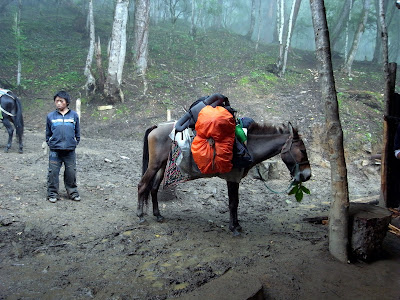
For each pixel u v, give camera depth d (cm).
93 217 487
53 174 528
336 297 308
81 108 1329
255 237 454
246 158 418
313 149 1012
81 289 304
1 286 304
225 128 394
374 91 1459
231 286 298
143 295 297
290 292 312
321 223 528
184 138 436
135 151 962
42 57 1744
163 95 1416
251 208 606
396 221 480
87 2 2738
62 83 1489
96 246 401
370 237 363
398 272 352
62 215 480
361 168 952
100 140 1088
